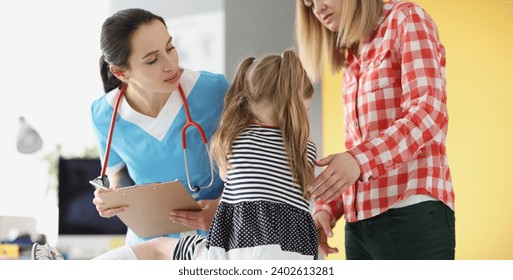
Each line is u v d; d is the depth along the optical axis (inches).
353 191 83.5
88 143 248.2
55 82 251.3
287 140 75.5
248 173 73.8
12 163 245.3
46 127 248.7
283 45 180.2
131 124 89.8
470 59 137.5
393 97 79.7
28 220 206.8
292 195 73.4
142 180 93.4
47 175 245.0
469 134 136.4
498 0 135.0
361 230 83.1
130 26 80.0
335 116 166.1
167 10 220.2
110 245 183.6
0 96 249.4
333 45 89.7
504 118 131.7
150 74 81.2
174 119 88.8
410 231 77.9
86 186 181.2
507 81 132.0
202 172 90.7
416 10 79.6
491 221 132.1
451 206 79.1
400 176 78.7
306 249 72.6
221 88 90.9
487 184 133.3
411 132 72.7
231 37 185.3
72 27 252.2
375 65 81.0
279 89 77.4
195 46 212.5
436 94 75.2
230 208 73.9
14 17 252.5
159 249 80.8
